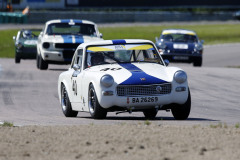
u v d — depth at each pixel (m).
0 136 27.00
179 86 34.12
